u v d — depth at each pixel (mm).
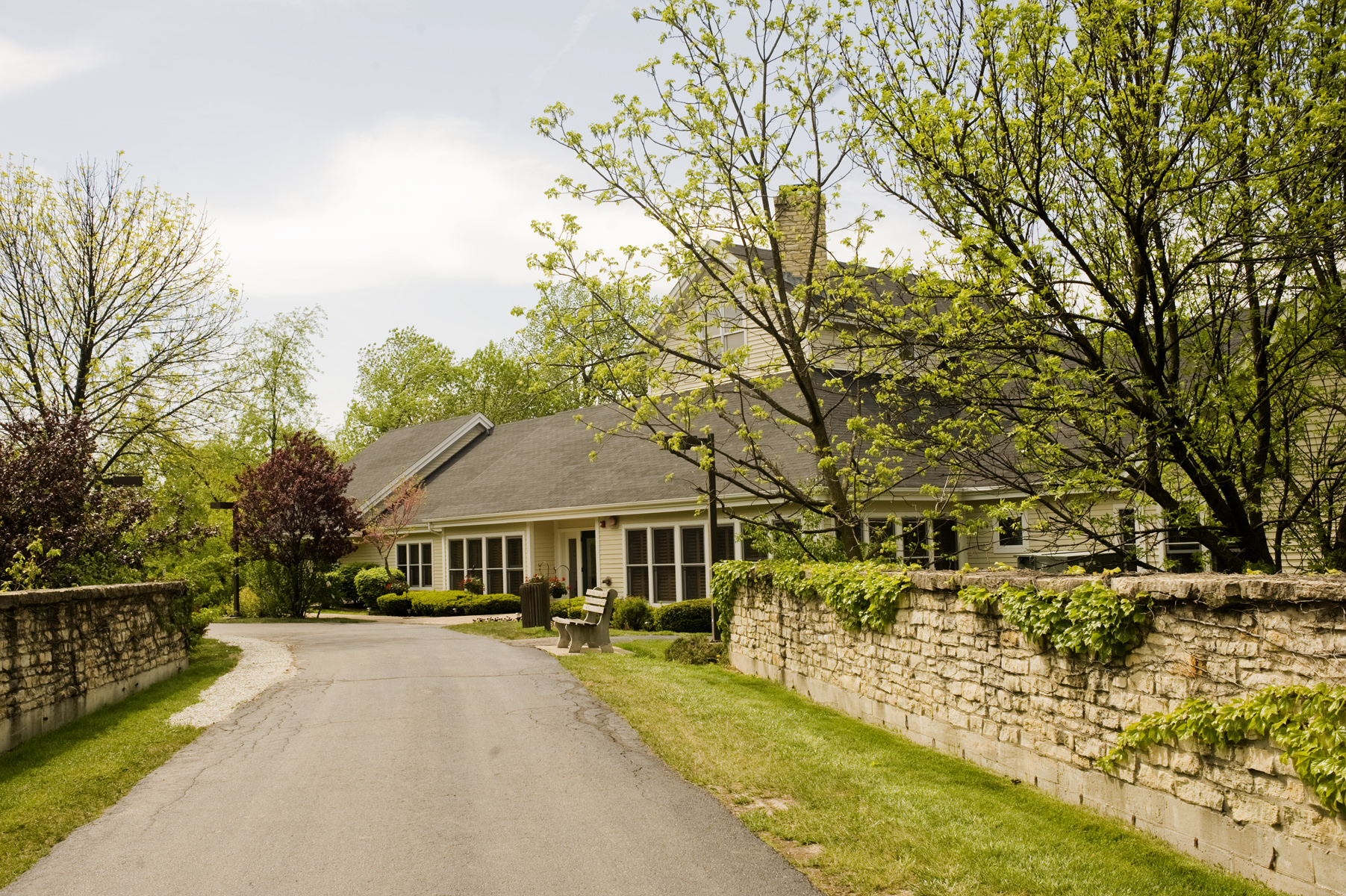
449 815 6613
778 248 14117
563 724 9547
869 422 17734
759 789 7125
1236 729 4934
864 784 7078
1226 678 5133
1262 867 4859
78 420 14938
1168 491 10484
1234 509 9789
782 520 15289
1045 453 10617
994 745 7336
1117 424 10094
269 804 6984
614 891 5207
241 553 29562
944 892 5031
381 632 20641
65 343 22797
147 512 15297
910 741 8586
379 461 37469
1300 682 4664
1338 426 10031
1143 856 5352
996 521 11539
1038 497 10586
